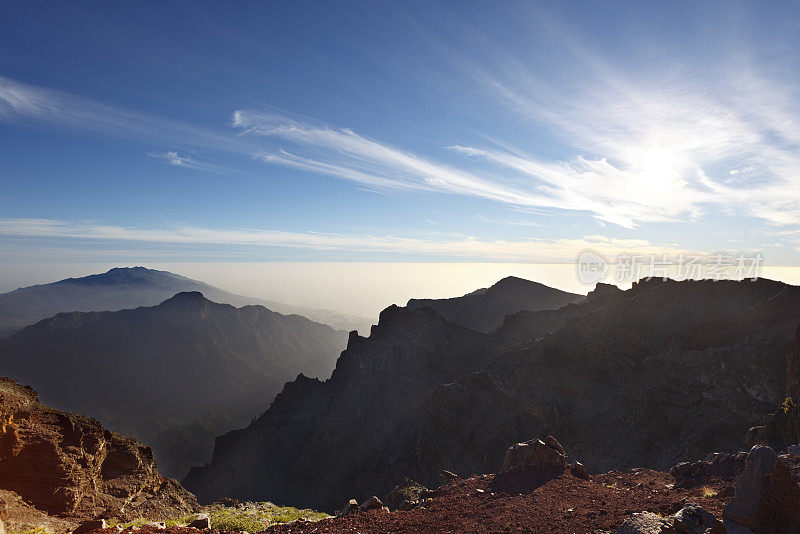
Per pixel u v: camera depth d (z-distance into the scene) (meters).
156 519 33.06
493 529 15.31
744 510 12.43
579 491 19.47
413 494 33.06
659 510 15.68
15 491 27.48
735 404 66.19
